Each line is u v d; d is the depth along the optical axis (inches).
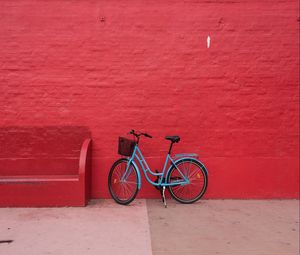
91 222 198.8
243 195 249.4
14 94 244.4
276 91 247.9
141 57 245.9
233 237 183.3
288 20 246.8
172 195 239.1
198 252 164.7
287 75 247.9
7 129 245.3
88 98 245.9
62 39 244.1
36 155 246.2
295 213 222.1
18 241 172.4
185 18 245.9
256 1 246.5
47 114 245.8
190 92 247.0
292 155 249.0
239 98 248.1
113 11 244.7
